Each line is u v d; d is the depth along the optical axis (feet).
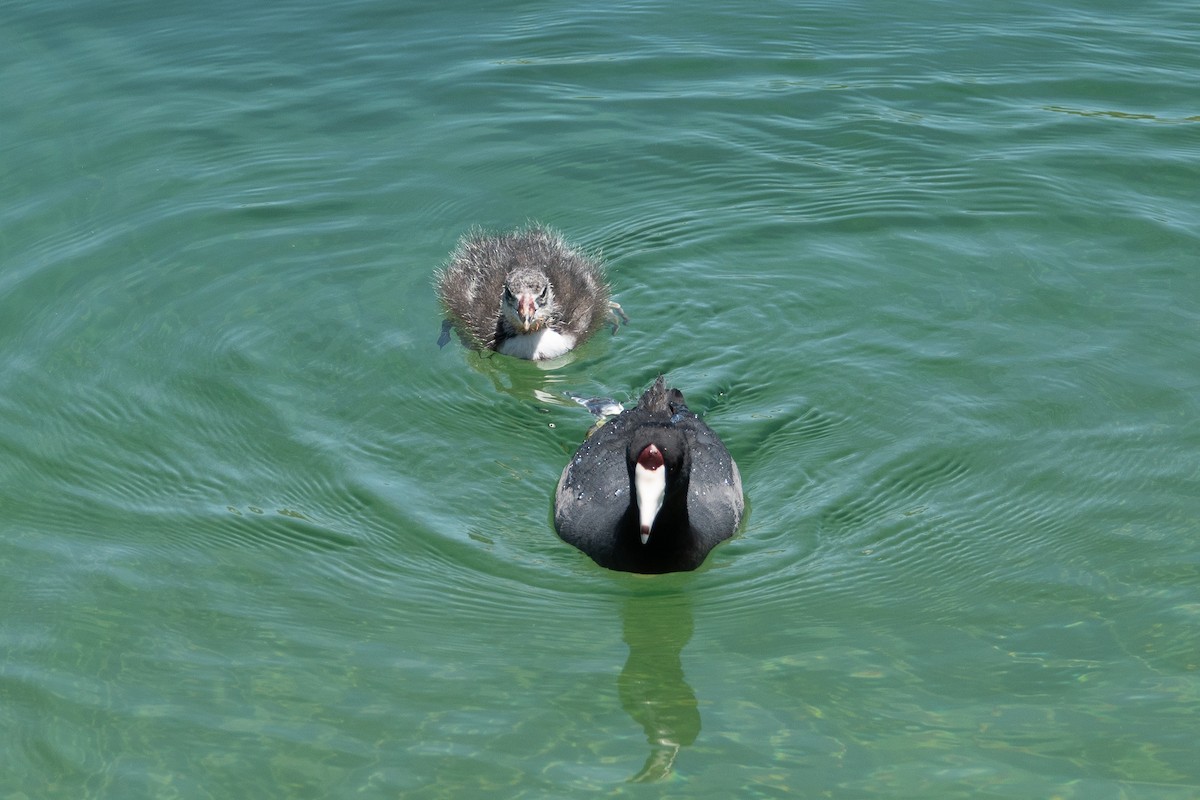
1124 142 47.06
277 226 43.34
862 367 37.55
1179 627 28.35
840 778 24.80
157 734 25.88
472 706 26.84
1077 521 31.81
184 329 38.81
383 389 37.22
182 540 31.73
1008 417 35.29
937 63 52.13
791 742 25.79
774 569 31.12
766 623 29.40
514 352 39.19
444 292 40.65
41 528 31.96
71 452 34.37
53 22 54.75
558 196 45.21
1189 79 50.75
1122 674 27.14
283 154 46.55
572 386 37.99
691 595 30.48
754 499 33.30
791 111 49.29
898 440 34.76
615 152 47.26
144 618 29.17
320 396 36.76
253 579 30.55
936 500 32.81
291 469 34.09
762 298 40.68
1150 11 56.03
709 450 33.09
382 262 42.06
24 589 29.94
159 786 24.64
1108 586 29.76
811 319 39.70
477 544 32.07
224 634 28.76
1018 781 24.58
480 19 55.31
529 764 25.30
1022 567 30.58
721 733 26.09
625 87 50.78
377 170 45.96
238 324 39.14
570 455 35.37
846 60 52.44
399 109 49.21
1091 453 33.86
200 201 44.14
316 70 51.44
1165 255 41.60
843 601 29.94
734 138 47.93
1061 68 51.60
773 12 55.93
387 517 32.71
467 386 37.76
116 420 35.45
